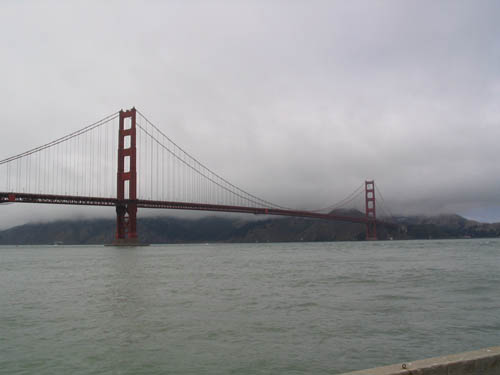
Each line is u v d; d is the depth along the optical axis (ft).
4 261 186.39
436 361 16.93
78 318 50.21
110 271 121.39
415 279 91.76
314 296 66.54
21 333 42.80
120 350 36.73
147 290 75.61
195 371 31.60
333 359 33.94
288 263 154.10
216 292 72.08
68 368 32.53
